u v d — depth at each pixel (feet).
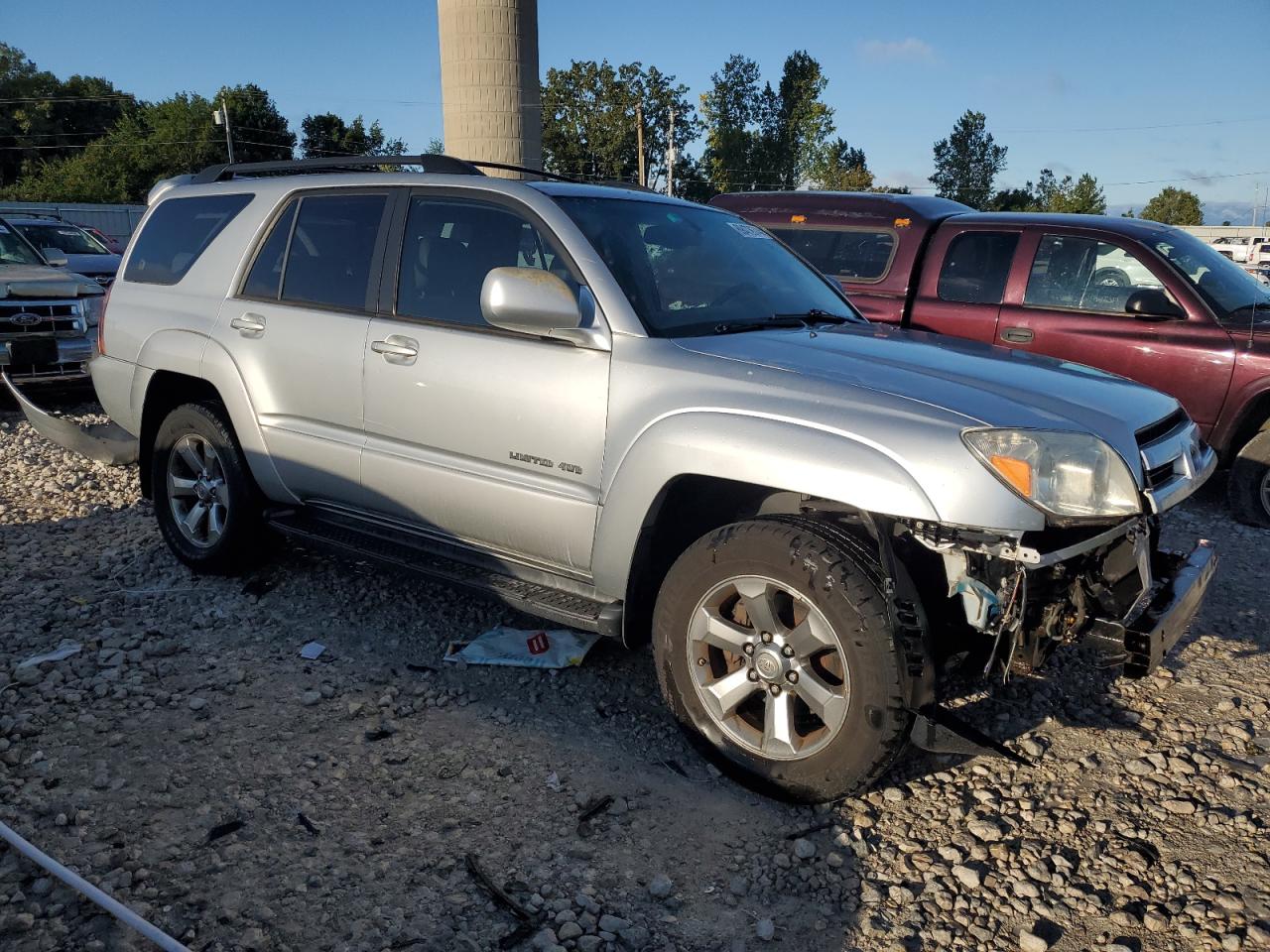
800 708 10.58
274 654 13.29
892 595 9.27
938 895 8.94
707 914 8.67
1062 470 9.23
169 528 16.14
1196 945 8.39
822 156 241.76
